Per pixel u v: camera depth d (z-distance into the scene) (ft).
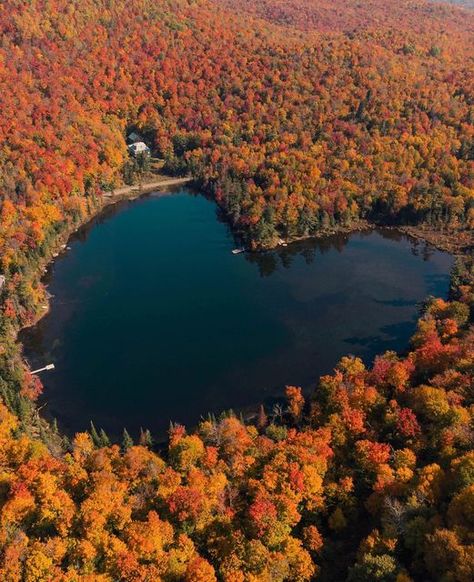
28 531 261.03
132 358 510.17
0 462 327.26
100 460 318.24
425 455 314.55
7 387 423.64
